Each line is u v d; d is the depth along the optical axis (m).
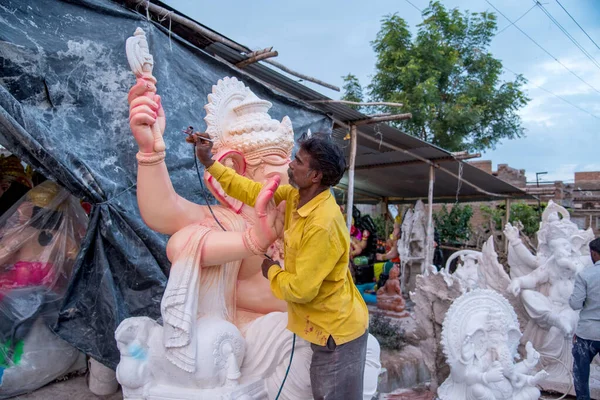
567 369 4.93
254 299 2.74
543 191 15.25
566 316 4.92
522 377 3.68
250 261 2.73
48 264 3.54
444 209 14.62
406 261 8.91
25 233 3.50
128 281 3.28
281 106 5.11
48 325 3.40
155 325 2.48
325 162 2.00
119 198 3.24
